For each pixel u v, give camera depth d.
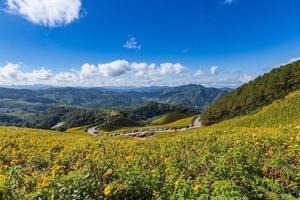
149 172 12.80
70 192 9.57
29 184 10.75
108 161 13.62
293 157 14.05
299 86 98.19
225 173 12.13
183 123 150.12
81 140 29.89
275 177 12.34
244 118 79.62
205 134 31.27
